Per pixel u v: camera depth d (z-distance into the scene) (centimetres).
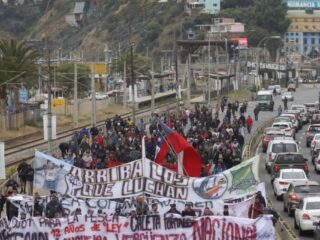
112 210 2919
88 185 2916
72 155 4806
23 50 10769
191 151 3381
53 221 2608
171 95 17925
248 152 6425
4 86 10344
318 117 9925
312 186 3994
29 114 10825
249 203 2927
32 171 4016
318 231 3130
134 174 2886
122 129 6397
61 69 17450
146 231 2592
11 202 3023
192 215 2786
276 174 4941
